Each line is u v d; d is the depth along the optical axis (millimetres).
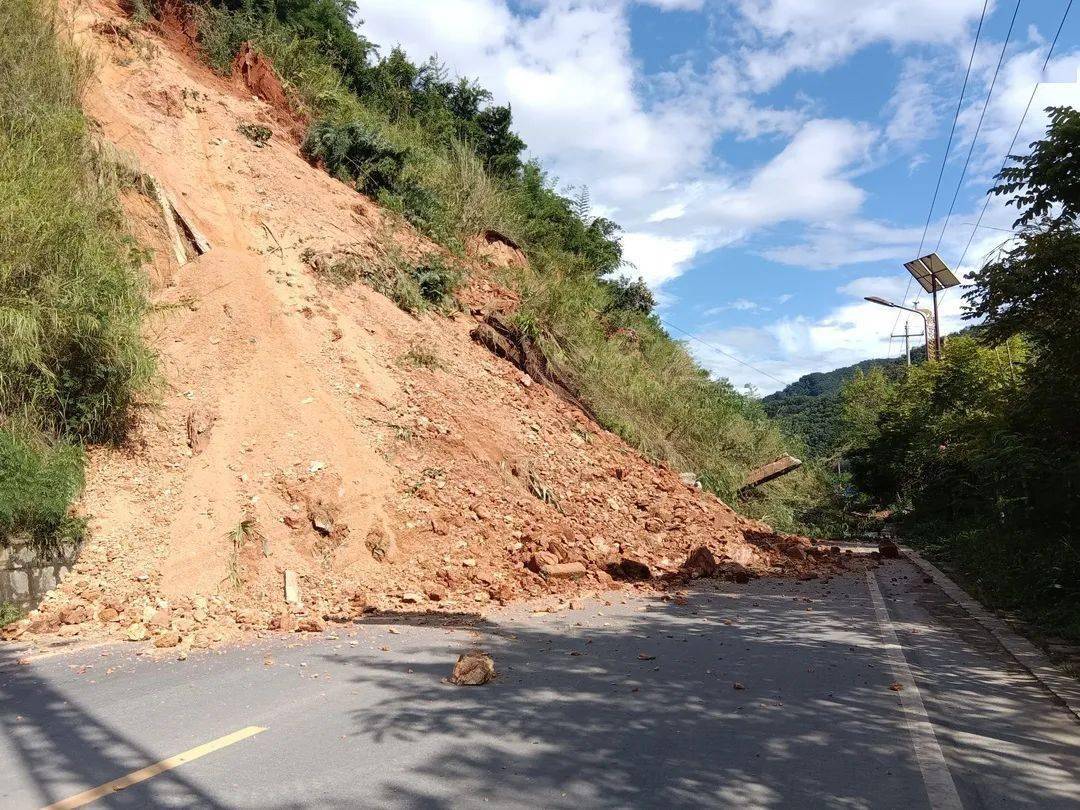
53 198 9461
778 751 4332
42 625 7031
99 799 3457
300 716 4754
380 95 23984
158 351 10070
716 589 11312
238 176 14828
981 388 24266
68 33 13250
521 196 25891
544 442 14688
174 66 16344
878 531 29062
